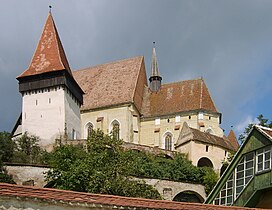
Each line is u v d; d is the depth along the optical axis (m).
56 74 73.56
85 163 41.97
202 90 86.69
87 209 11.84
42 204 11.20
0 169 49.19
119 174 43.84
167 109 85.50
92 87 89.75
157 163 61.62
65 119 71.25
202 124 80.81
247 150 25.80
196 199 58.34
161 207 12.89
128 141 79.25
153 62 94.75
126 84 87.62
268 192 24.03
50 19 83.06
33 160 59.72
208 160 72.44
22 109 74.56
